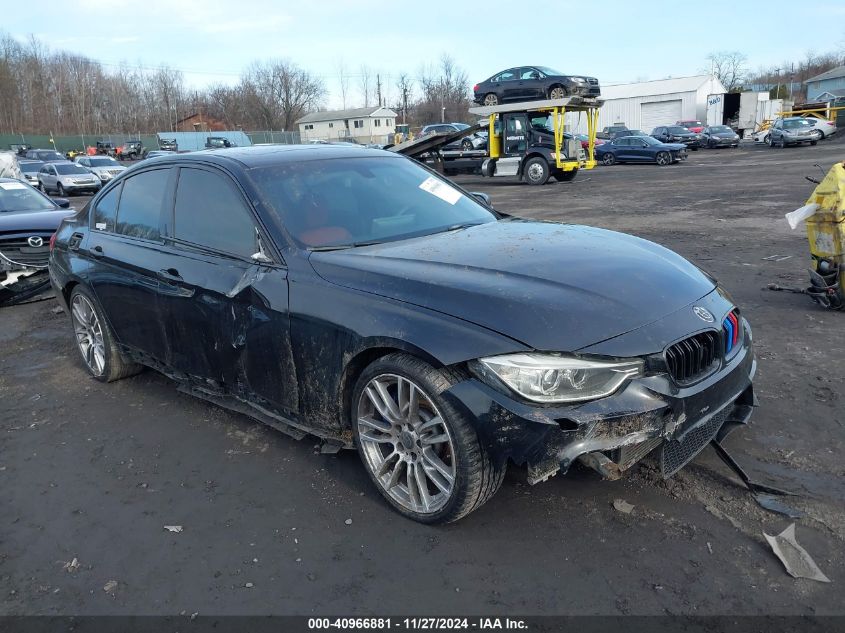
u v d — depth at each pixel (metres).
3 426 4.48
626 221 12.98
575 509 3.10
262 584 2.75
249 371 3.67
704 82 55.31
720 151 38.75
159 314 4.19
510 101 23.53
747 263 8.24
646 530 2.92
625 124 59.50
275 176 3.86
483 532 2.98
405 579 2.72
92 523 3.27
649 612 2.46
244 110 98.75
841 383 4.35
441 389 2.78
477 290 2.86
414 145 22.55
